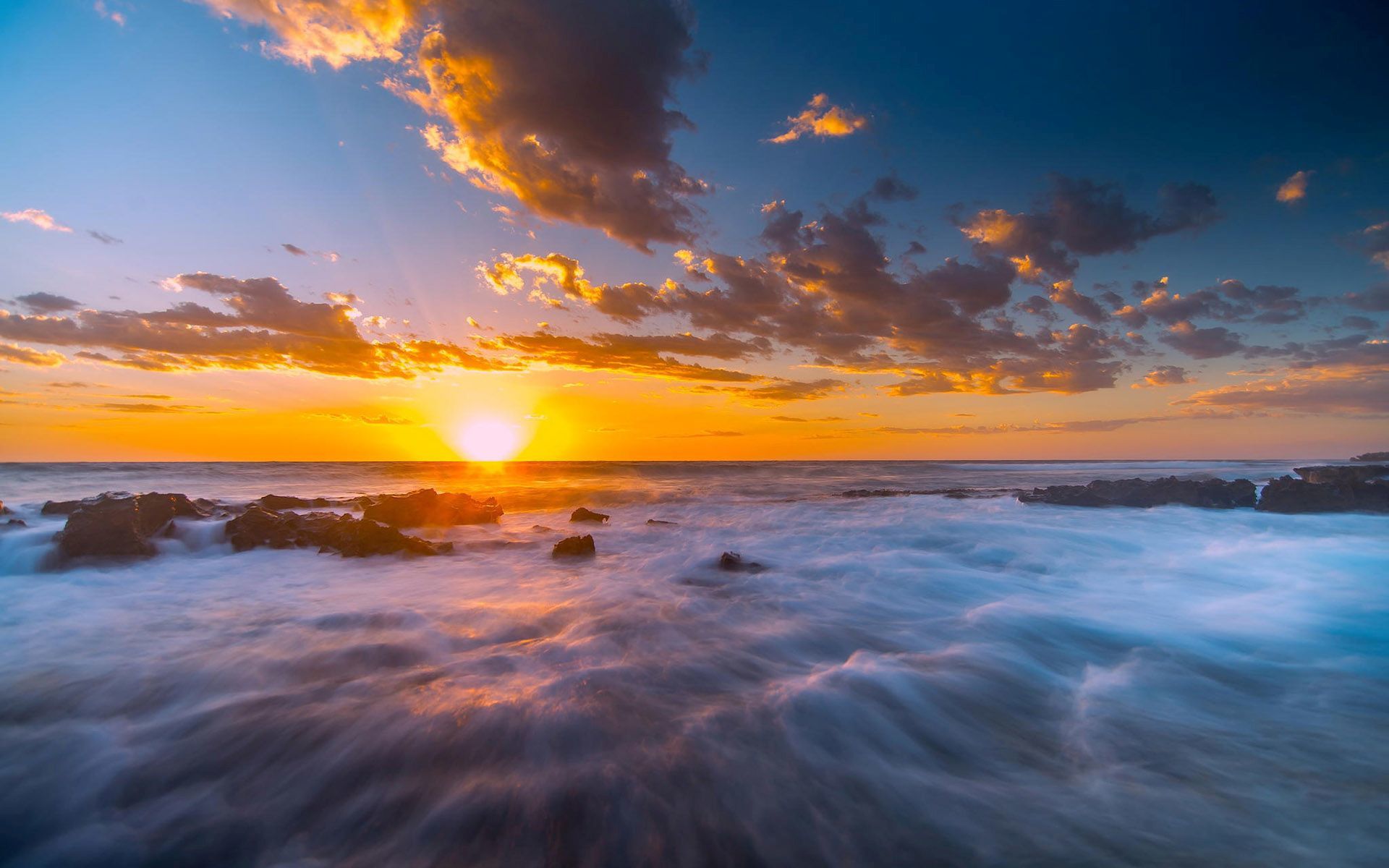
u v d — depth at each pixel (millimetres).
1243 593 10633
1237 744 5414
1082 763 5113
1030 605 9867
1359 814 4332
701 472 59812
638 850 3998
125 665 6965
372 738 5328
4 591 10469
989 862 3900
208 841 4164
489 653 7449
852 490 34406
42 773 4883
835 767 4992
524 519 21609
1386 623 8922
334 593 10523
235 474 47750
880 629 8734
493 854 3984
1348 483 20750
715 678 6750
